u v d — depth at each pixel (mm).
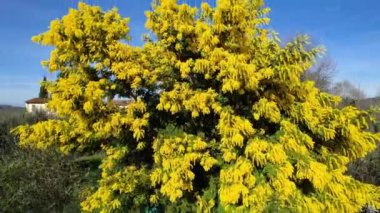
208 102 7320
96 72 7754
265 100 7273
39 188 11820
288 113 7699
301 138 7289
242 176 6984
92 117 7566
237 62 6941
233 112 7336
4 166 12336
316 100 7883
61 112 7332
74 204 11289
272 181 7039
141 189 8125
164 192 7277
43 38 7379
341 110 7793
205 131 7992
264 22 7750
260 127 7707
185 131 7961
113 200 7961
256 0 7656
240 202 7188
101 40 7465
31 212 11352
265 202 6883
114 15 7586
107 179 8047
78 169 13078
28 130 8102
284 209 6855
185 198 7773
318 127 7555
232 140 6926
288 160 7207
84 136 8062
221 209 7434
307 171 7023
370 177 12273
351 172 12312
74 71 7832
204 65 7305
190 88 7664
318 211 7359
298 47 7207
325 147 8023
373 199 8516
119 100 8070
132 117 7535
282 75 7102
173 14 7707
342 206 7508
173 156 7266
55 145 8422
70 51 7477
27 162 12602
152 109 7918
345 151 8164
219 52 7203
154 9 7914
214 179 7629
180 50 7887
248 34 7809
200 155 7242
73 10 7387
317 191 7652
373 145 8016
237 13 7285
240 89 7266
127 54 7500
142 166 8211
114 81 7684
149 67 7801
